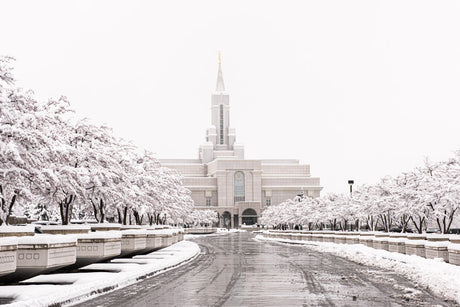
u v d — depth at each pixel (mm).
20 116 17016
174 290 16547
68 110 25328
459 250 21938
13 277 15172
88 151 27312
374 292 16062
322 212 77188
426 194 35594
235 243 60031
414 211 37812
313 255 36062
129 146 41688
